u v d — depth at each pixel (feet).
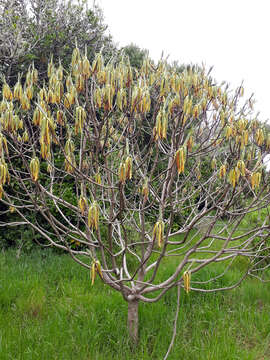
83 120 7.56
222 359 9.53
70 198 18.21
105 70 7.72
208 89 9.00
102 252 9.41
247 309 12.42
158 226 7.09
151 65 9.84
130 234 16.69
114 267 9.62
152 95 9.87
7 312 11.84
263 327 11.55
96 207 7.11
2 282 13.57
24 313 11.88
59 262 16.60
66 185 18.89
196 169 10.35
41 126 6.97
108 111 8.07
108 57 18.74
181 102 8.44
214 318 11.89
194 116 8.05
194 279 14.43
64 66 21.56
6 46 19.25
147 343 10.46
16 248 18.38
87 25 22.91
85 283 14.43
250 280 15.48
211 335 10.93
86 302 12.37
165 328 10.87
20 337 10.00
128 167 6.82
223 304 13.20
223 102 9.08
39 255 17.65
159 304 12.10
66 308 11.79
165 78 8.60
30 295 12.64
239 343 10.82
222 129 8.89
